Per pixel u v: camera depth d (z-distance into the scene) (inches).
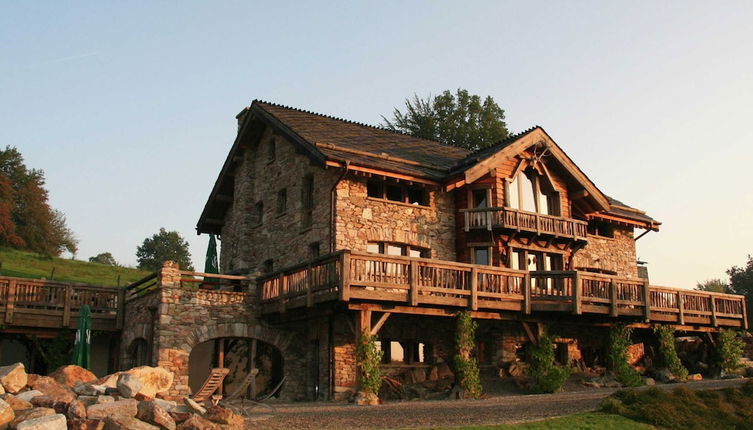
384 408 696.4
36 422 461.4
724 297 1125.7
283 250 1057.5
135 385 570.6
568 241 1084.5
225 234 1310.3
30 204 2613.2
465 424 584.4
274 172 1122.0
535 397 818.2
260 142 1183.6
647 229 1267.2
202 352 1002.7
